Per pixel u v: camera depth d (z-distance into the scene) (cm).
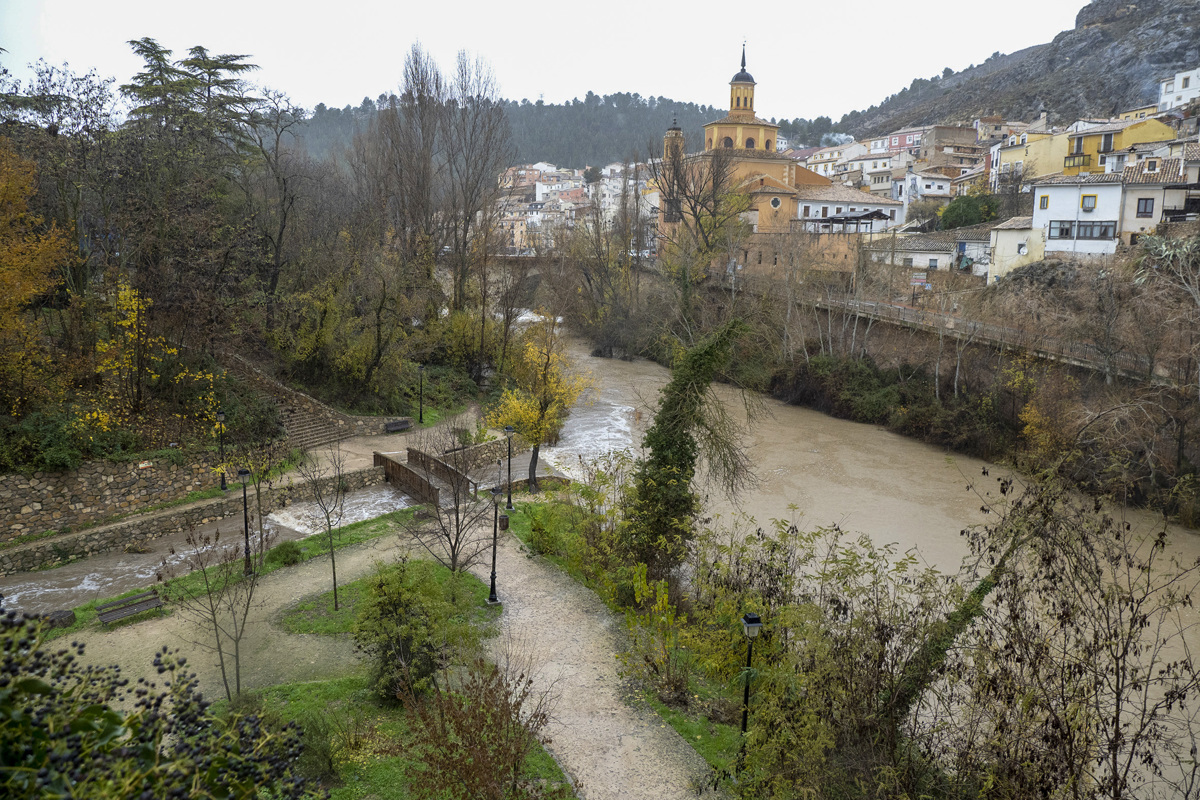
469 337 4684
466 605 1938
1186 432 3047
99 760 381
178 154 3088
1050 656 1099
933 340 4403
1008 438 3741
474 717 1222
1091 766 1243
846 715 1207
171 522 2447
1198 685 1033
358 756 1305
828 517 2981
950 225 7200
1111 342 3522
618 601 2041
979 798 1061
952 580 1384
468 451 3156
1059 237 5012
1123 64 12294
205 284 2969
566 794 1259
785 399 5106
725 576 1909
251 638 1791
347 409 3681
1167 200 4625
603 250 6912
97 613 1844
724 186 7206
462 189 5259
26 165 2372
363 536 2453
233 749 457
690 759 1412
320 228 4584
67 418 2403
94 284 2839
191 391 2845
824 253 5988
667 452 2116
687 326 5712
